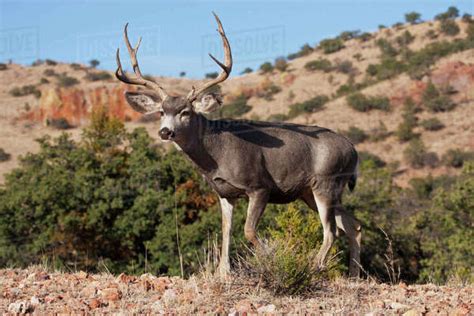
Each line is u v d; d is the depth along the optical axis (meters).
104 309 10.13
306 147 14.59
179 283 12.06
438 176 71.50
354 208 38.69
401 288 12.12
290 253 11.81
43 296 10.95
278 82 119.19
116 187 37.56
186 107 13.70
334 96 102.44
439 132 82.50
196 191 38.66
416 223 39.06
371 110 92.75
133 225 35.78
